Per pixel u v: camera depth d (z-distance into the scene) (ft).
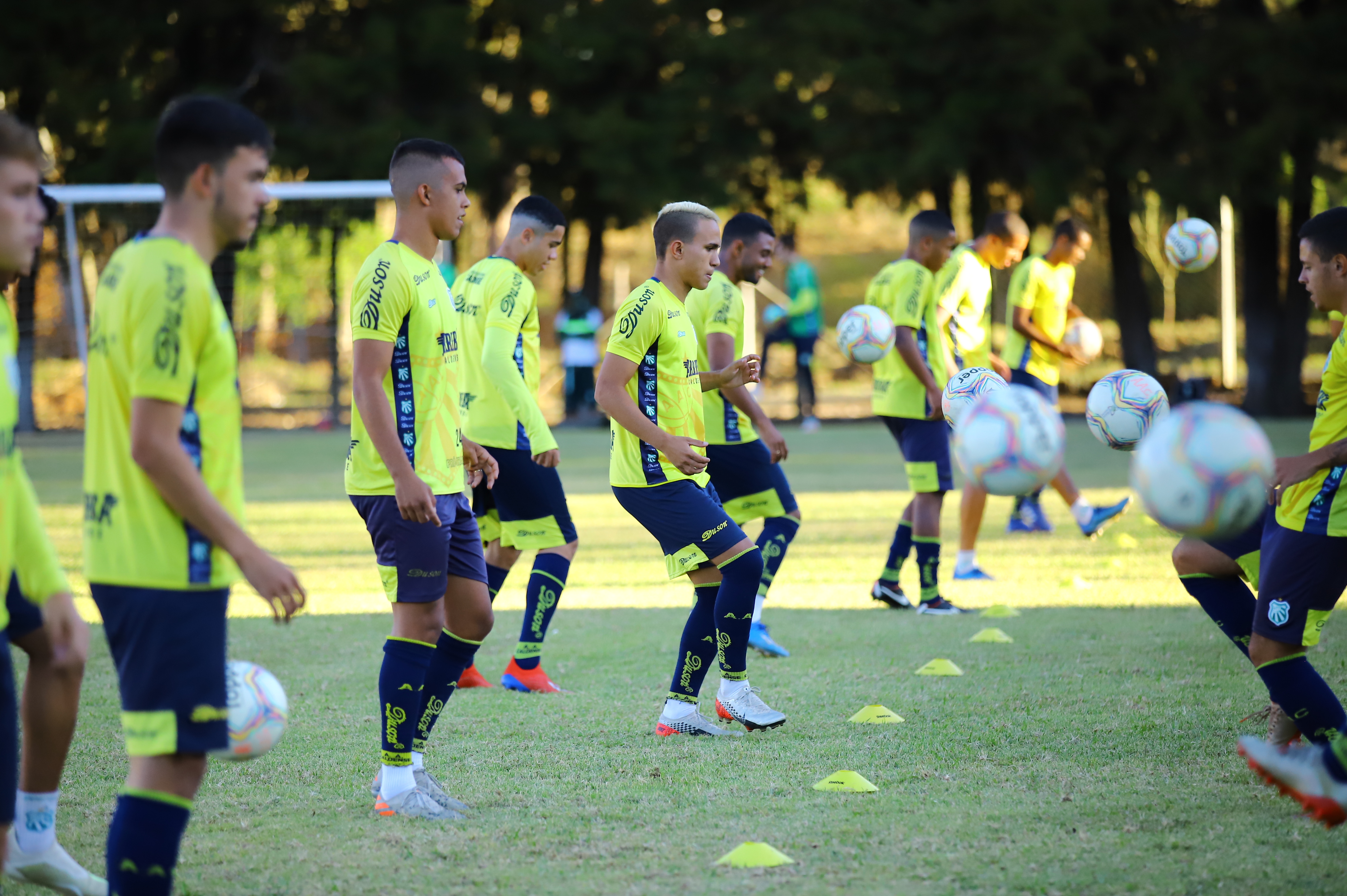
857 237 327.26
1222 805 33.30
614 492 44.11
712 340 54.24
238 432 25.86
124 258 24.80
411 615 34.68
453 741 41.73
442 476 35.42
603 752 40.16
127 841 24.71
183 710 24.66
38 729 28.96
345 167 188.34
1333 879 27.89
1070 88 179.52
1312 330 234.58
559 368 238.27
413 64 194.70
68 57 188.55
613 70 203.62
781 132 205.77
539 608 49.67
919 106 189.98
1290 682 33.71
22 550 26.63
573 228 213.66
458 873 29.35
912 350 64.28
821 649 55.93
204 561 24.90
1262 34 174.50
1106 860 29.22
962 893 27.43
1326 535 32.63
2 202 23.75
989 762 37.76
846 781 35.58
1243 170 173.78
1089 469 127.24
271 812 34.27
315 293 254.88
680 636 59.47
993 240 71.56
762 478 56.65
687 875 28.86
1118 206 192.54
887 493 114.21
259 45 199.52
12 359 24.73
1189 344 239.30
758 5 206.08
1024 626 59.72
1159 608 63.41
